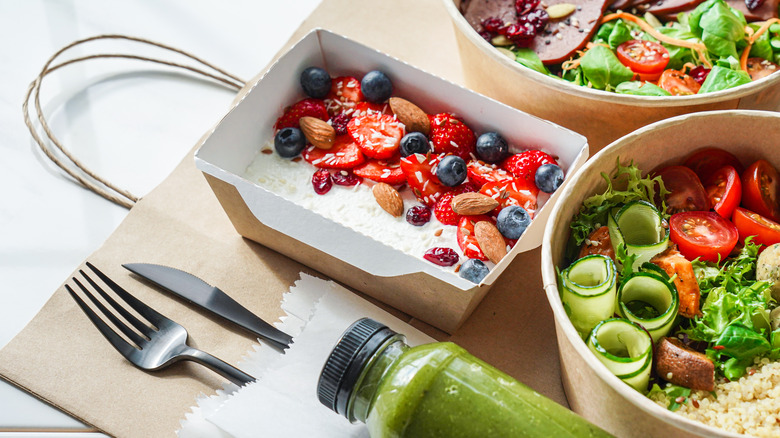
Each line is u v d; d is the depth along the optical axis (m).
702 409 1.01
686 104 1.20
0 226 1.41
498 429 0.93
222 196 1.25
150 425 1.17
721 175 1.18
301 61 1.39
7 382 1.22
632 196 1.16
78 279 1.33
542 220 1.18
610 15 1.48
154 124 1.54
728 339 1.01
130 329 1.23
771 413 0.99
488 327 1.26
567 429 0.93
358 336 1.00
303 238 1.21
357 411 1.01
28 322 1.29
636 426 0.97
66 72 1.62
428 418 0.94
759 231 1.14
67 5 1.71
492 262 1.22
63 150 1.44
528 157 1.28
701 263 1.12
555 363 1.22
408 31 1.65
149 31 1.68
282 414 1.13
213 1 1.72
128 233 1.37
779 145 1.16
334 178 1.33
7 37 1.67
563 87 1.25
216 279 1.32
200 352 1.20
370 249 1.14
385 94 1.38
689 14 1.46
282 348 1.21
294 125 1.38
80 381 1.21
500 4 1.52
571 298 1.04
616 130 1.30
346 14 1.68
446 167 1.26
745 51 1.41
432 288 1.14
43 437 1.17
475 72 1.41
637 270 1.11
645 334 1.01
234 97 1.59
